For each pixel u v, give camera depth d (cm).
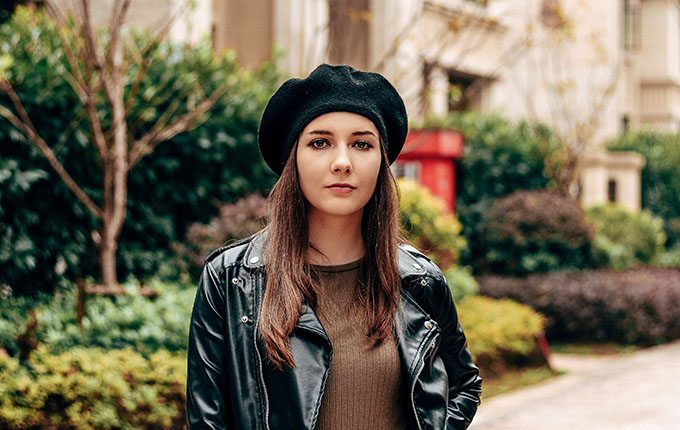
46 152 492
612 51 1720
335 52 897
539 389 703
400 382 187
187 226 650
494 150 1023
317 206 184
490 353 706
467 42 1177
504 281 942
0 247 520
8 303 509
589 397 672
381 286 188
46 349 432
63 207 559
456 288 736
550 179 1078
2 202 521
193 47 662
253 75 732
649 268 1134
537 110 1455
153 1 760
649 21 2259
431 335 191
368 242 192
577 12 1434
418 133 875
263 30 1020
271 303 181
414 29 1088
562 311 920
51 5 523
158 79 612
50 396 401
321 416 180
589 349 905
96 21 761
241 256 191
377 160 185
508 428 572
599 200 1517
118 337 455
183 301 487
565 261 992
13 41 550
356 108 182
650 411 624
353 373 182
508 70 1402
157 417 407
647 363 831
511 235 966
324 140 183
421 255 207
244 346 181
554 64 1359
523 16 1335
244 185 664
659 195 1773
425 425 185
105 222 509
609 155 1609
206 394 182
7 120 520
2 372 409
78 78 487
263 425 176
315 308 185
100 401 401
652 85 2264
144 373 419
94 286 504
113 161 529
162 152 618
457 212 986
